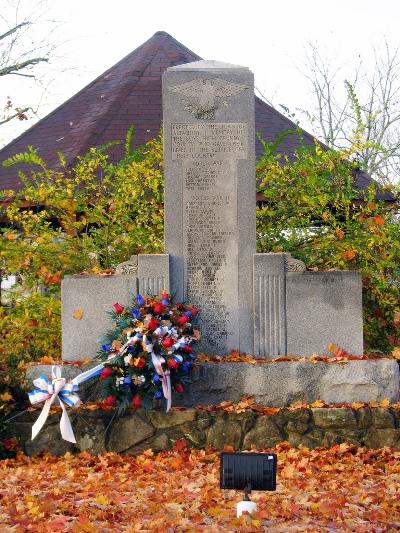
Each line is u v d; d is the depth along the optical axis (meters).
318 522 8.20
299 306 12.59
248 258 12.70
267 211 15.29
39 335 14.52
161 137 15.91
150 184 14.98
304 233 15.48
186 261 12.68
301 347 12.59
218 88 12.73
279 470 10.63
